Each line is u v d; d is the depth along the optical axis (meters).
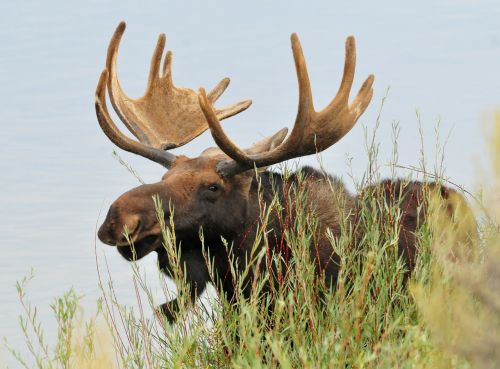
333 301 25.67
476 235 28.47
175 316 27.86
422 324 23.69
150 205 27.08
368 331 25.00
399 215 27.27
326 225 28.39
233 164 28.02
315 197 28.69
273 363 24.73
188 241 27.92
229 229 28.03
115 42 31.39
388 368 23.16
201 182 27.80
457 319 21.03
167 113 31.64
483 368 19.92
